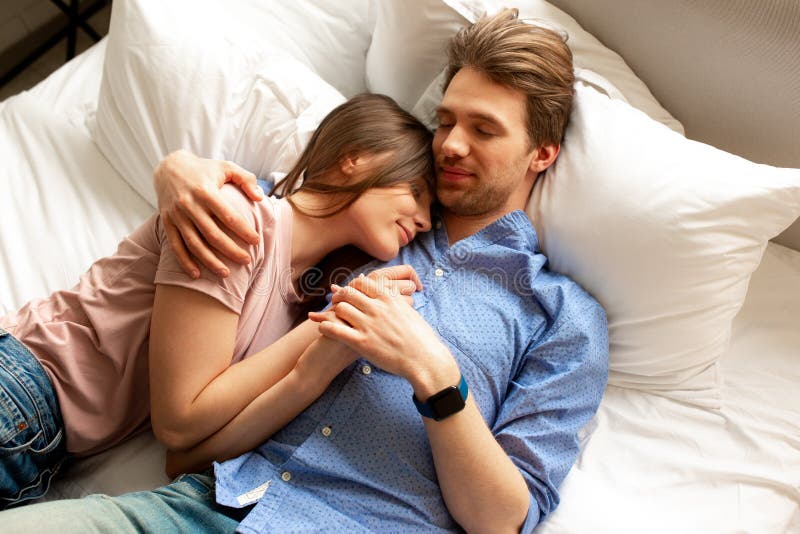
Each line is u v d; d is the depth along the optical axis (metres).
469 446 0.81
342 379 0.93
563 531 0.90
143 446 1.00
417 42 1.22
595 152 1.04
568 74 1.05
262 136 1.22
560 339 0.96
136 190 1.27
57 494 0.95
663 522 0.94
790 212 0.96
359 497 0.86
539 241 1.09
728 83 1.17
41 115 1.33
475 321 0.96
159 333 0.85
